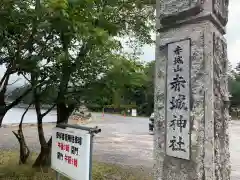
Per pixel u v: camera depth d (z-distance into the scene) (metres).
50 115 24.52
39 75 4.64
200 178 2.57
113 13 5.49
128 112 34.28
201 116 2.61
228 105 3.02
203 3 2.68
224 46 3.00
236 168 7.90
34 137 12.64
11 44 4.34
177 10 2.85
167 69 2.92
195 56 2.70
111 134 14.95
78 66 4.60
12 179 5.58
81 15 3.59
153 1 5.58
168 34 2.94
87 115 21.53
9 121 17.92
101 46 3.96
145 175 6.78
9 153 8.57
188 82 2.72
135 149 10.75
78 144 3.70
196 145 2.62
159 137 2.95
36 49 4.41
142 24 6.75
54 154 4.28
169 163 2.83
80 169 3.61
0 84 4.61
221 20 2.91
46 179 5.66
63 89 4.88
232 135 16.03
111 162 8.23
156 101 3.01
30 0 3.82
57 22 3.48
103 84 4.58
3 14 3.55
